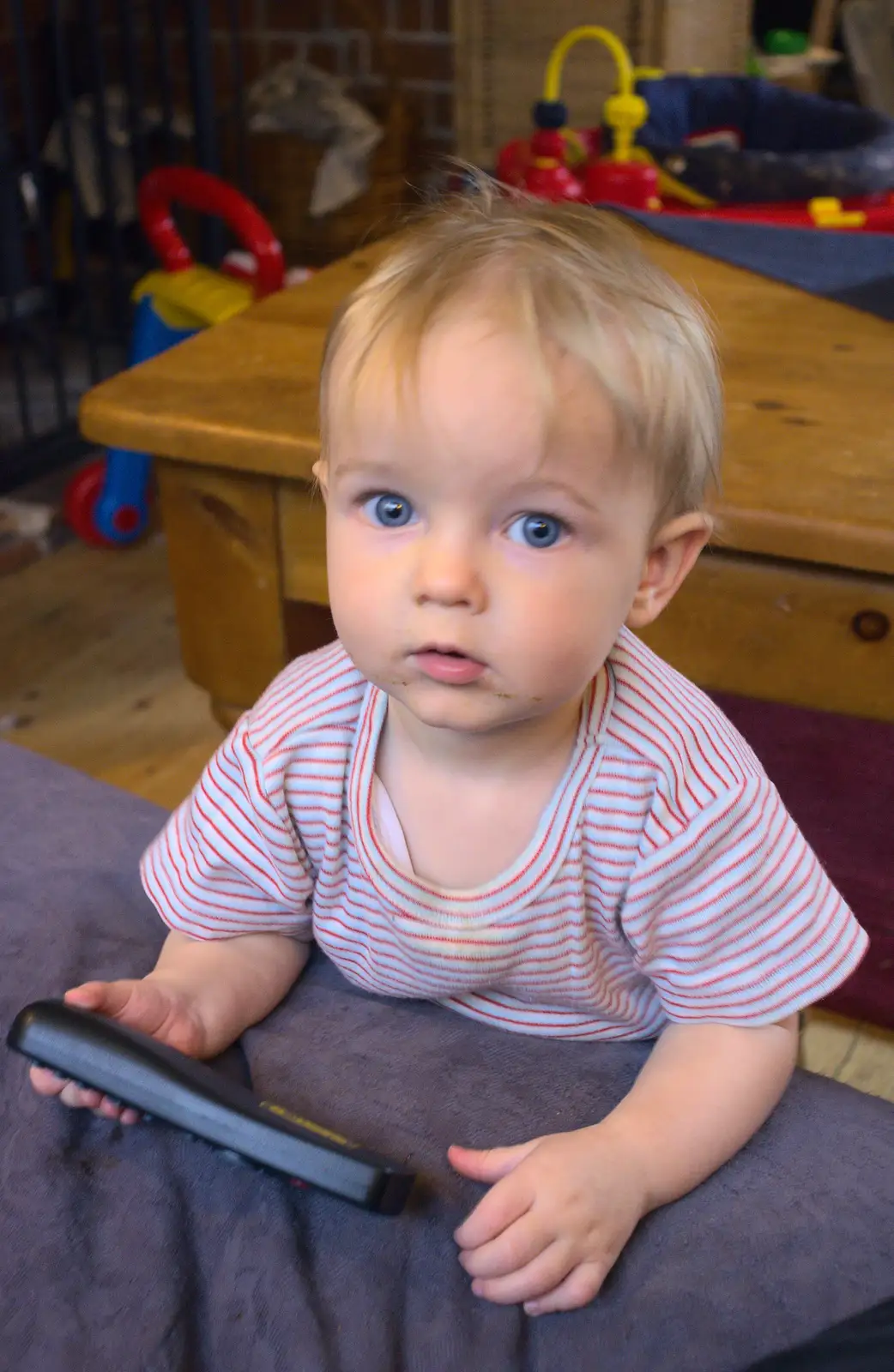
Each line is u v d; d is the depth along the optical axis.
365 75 2.87
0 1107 0.63
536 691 0.51
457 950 0.61
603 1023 0.68
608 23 2.57
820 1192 0.60
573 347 0.48
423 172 2.75
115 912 0.77
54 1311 0.54
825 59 2.95
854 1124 0.64
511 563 0.50
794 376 1.05
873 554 0.80
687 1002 0.63
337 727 0.62
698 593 0.88
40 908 0.76
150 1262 0.56
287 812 0.63
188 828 0.67
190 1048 0.65
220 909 0.68
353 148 2.52
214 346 1.12
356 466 0.51
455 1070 0.65
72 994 0.62
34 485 2.25
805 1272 0.57
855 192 2.02
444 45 2.77
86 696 1.73
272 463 0.93
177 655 1.83
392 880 0.61
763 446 0.92
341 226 2.59
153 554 2.10
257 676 1.08
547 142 1.97
